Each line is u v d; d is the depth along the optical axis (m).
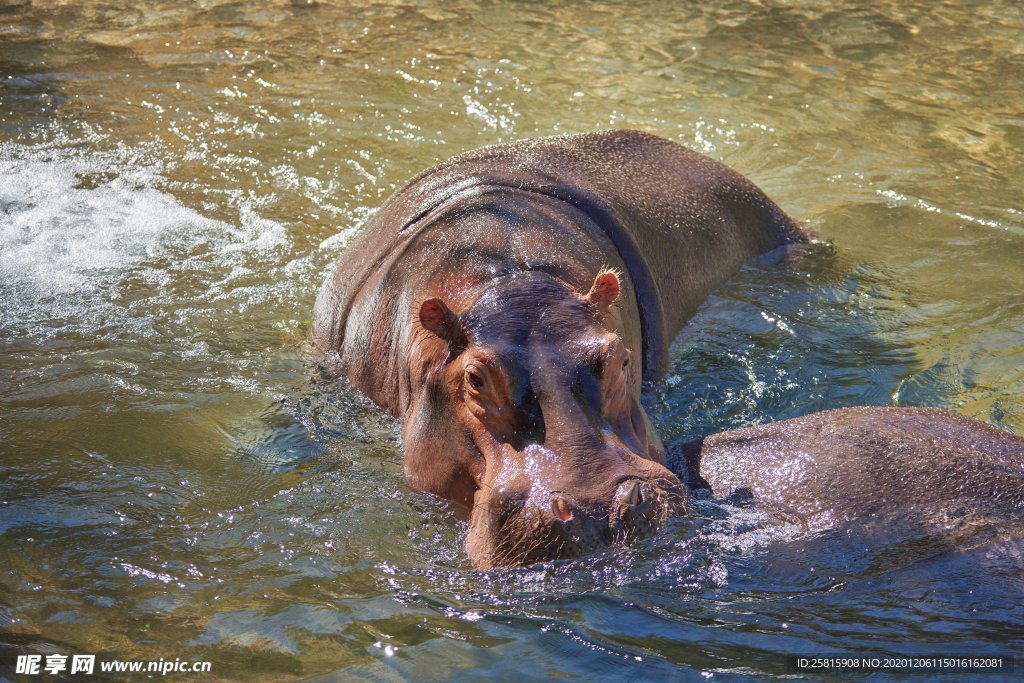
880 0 22.53
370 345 10.16
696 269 12.27
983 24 21.34
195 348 11.32
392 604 7.25
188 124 17.08
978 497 7.43
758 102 18.03
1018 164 15.99
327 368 10.77
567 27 21.14
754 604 6.92
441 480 8.47
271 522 8.34
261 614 7.20
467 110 17.72
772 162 16.14
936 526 7.28
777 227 13.74
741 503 7.66
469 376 8.05
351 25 21.25
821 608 6.86
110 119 17.17
